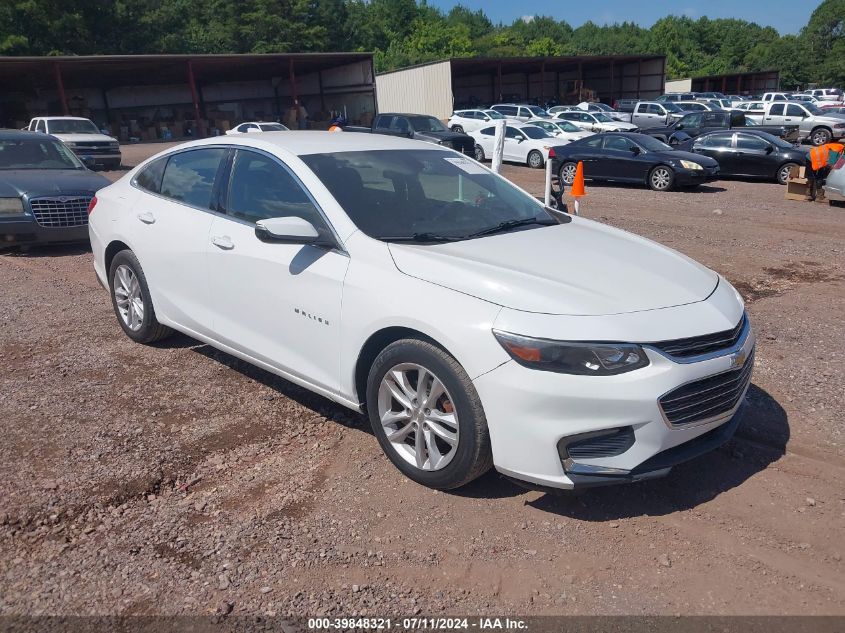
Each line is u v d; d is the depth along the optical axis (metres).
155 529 3.15
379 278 3.45
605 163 17.80
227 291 4.31
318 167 4.04
